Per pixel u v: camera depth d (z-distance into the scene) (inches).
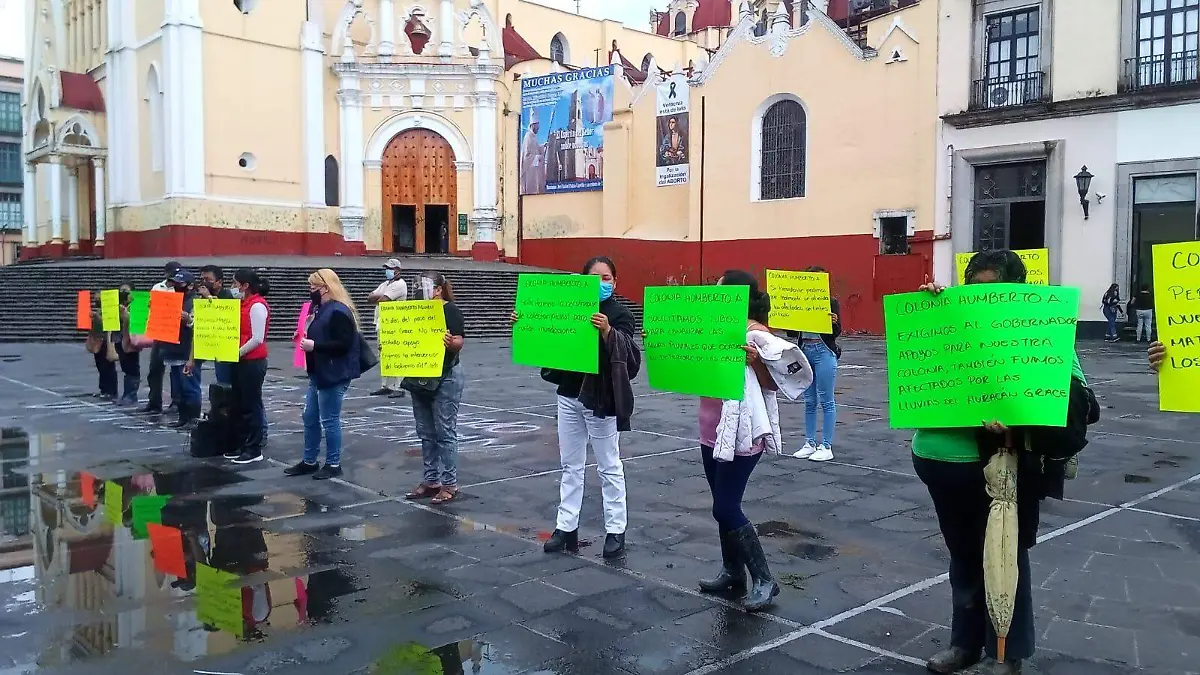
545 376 242.1
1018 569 155.4
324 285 320.5
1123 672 164.9
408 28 1429.6
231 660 168.7
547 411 487.2
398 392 545.3
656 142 1240.8
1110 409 486.0
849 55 1064.2
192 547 239.3
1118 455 362.0
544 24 1768.0
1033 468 151.2
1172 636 180.9
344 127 1381.6
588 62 1857.8
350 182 1380.4
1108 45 888.3
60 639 177.6
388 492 302.0
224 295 395.5
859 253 1066.7
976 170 985.5
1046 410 143.5
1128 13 875.4
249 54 1309.1
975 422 148.9
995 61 970.7
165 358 430.6
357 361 323.9
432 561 228.2
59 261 1364.4
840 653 173.0
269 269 1077.8
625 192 1269.7
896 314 157.5
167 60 1240.8
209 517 269.3
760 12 1582.2
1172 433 412.2
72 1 1513.3
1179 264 146.0
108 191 1391.5
